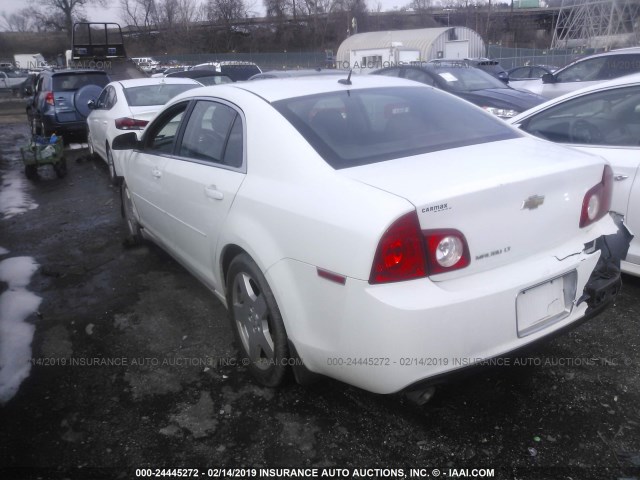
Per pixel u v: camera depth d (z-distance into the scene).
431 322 2.25
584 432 2.67
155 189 4.28
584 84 10.01
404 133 3.08
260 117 3.10
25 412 3.00
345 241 2.34
